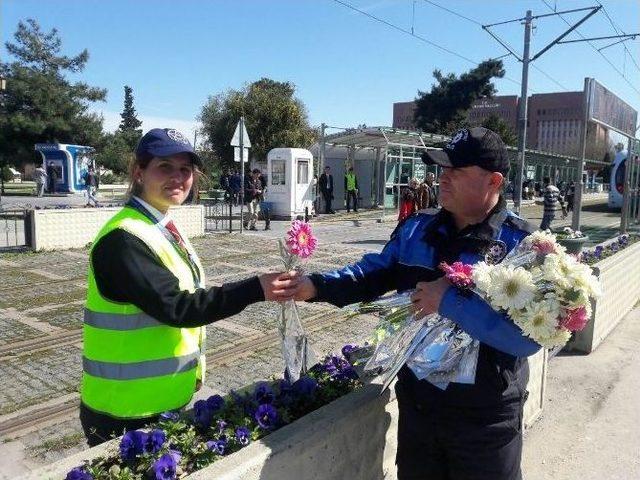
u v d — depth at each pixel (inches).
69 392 171.6
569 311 68.0
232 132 1240.8
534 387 156.6
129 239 74.5
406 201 506.6
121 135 1681.8
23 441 142.1
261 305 276.1
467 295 71.9
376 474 96.6
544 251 72.4
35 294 289.6
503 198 83.6
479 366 76.7
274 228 625.0
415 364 80.1
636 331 245.9
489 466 78.0
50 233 414.6
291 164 729.0
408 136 838.5
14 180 1920.5
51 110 1286.9
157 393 79.4
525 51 746.2
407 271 85.6
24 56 1309.1
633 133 547.2
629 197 449.1
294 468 76.0
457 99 1846.7
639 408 169.8
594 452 145.0
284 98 1282.0
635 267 285.6
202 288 82.9
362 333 238.5
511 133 1813.5
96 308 78.0
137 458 70.4
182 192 84.0
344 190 935.0
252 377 188.9
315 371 101.3
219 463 68.9
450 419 77.9
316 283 87.0
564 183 1521.9
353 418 87.2
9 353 203.5
